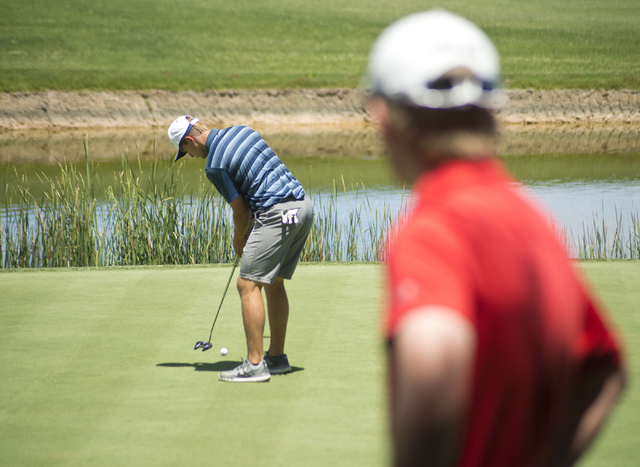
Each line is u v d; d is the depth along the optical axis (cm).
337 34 10375
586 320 303
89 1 10788
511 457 278
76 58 8388
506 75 8788
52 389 1041
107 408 967
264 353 1186
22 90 7262
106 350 1228
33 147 5628
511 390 269
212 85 7956
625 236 2736
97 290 1645
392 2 12706
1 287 1675
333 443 843
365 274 1784
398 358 246
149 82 7850
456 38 275
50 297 1584
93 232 2330
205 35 9794
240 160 1084
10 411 956
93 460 805
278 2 12062
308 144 6041
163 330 1350
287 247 1082
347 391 1018
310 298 1555
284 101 7875
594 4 13412
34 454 824
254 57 9062
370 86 296
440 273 257
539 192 3766
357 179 4150
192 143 1140
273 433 877
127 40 9231
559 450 322
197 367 1141
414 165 296
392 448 252
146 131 6969
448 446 244
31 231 2373
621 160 5109
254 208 1086
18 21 9519
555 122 7938
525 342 266
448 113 279
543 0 13738
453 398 240
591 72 9062
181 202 2462
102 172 4272
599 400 319
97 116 7175
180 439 863
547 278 274
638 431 853
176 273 1830
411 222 283
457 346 242
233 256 2323
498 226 271
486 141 288
